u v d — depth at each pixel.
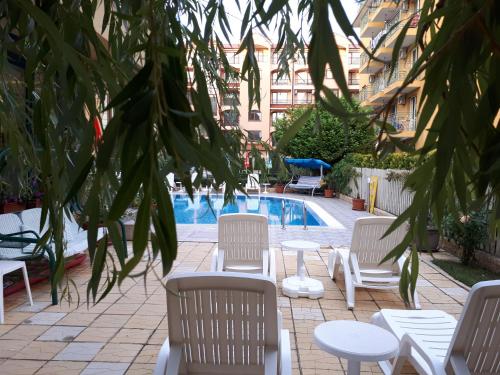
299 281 4.85
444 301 4.61
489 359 2.14
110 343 3.38
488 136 0.84
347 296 4.34
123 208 0.60
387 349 2.21
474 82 0.96
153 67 0.70
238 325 2.13
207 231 8.71
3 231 4.72
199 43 1.07
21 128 1.29
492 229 1.37
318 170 19.81
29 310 4.06
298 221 12.52
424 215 1.06
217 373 2.23
